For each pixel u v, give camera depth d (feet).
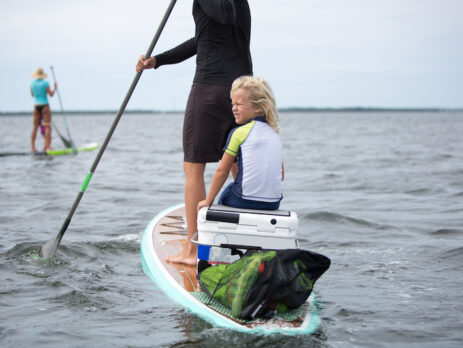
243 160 10.60
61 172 36.65
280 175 10.91
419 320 10.32
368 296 11.76
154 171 38.86
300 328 9.48
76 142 81.00
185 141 12.56
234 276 9.80
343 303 11.28
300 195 27.81
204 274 10.66
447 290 12.19
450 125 195.83
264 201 10.71
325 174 37.19
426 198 26.32
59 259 14.51
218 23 12.05
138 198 26.23
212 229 10.40
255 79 10.78
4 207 23.20
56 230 18.67
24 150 61.16
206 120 12.26
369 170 39.83
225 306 10.12
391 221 20.45
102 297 11.48
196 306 10.23
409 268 14.03
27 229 18.75
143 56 13.39
